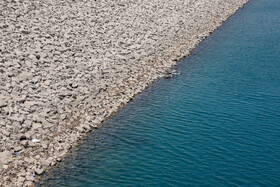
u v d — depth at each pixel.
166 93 27.30
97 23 36.50
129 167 18.59
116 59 31.22
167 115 23.86
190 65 33.09
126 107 25.03
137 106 25.19
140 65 31.50
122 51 32.75
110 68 29.61
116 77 28.69
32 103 22.88
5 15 31.80
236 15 53.59
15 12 32.88
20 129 20.58
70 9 37.47
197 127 22.25
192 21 45.81
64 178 17.78
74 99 24.55
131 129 22.20
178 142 20.69
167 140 20.92
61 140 20.47
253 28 45.41
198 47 38.38
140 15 41.84
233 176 17.80
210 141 20.69
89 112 23.62
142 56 33.12
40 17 33.78
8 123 20.70
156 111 24.44
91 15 37.78
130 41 35.03
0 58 25.98
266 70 31.11
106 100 25.22
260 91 27.03
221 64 33.06
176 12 46.94
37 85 24.73
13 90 23.44
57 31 32.41
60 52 29.45
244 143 20.44
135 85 28.11
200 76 30.39
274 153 19.50
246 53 35.78
